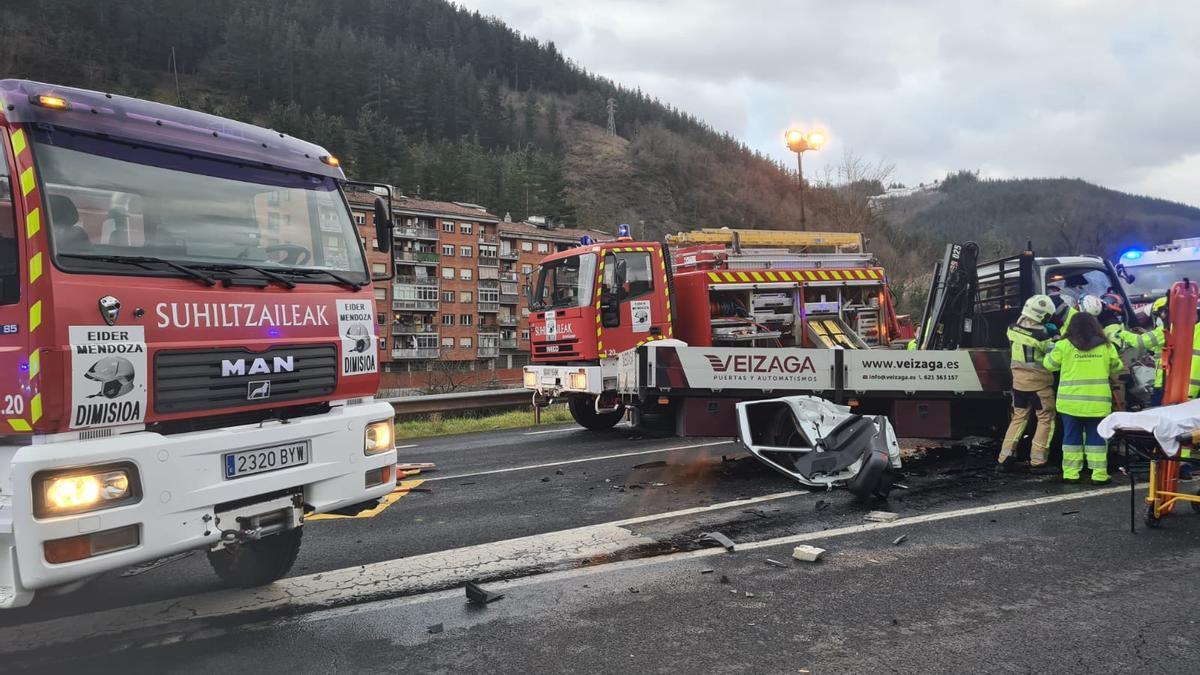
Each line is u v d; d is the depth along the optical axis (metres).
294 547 4.60
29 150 3.22
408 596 4.36
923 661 3.33
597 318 10.27
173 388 3.48
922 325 9.55
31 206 3.14
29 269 3.09
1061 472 7.52
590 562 4.90
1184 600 3.99
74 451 3.08
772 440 7.82
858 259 11.85
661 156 181.38
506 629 3.82
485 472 8.32
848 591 4.24
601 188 167.12
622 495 6.89
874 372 8.25
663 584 4.43
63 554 3.03
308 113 143.88
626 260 10.51
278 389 3.98
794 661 3.37
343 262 4.65
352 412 4.41
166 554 3.37
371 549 5.37
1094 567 4.56
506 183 111.81
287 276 4.20
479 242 82.69
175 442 3.42
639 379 8.23
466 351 80.94
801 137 21.12
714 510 6.20
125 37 145.88
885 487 6.40
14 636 3.92
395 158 106.62
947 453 8.88
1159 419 5.18
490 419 13.73
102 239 3.41
